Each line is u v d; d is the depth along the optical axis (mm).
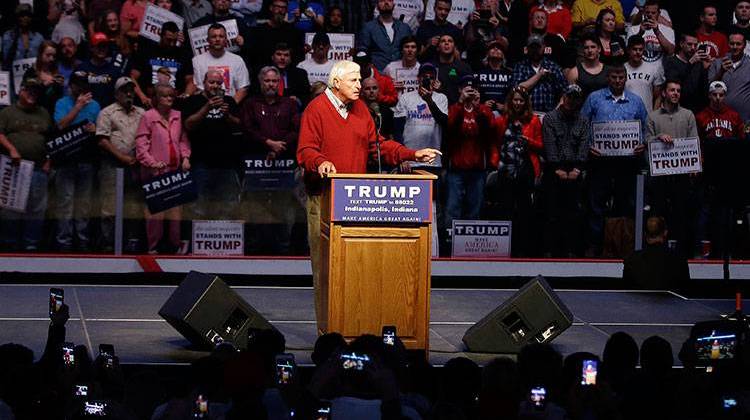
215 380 7707
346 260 9781
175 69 15766
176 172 14867
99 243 14836
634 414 8141
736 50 16734
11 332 10938
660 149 15531
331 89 10391
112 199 14805
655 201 15539
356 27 17281
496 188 15312
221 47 15773
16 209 14664
